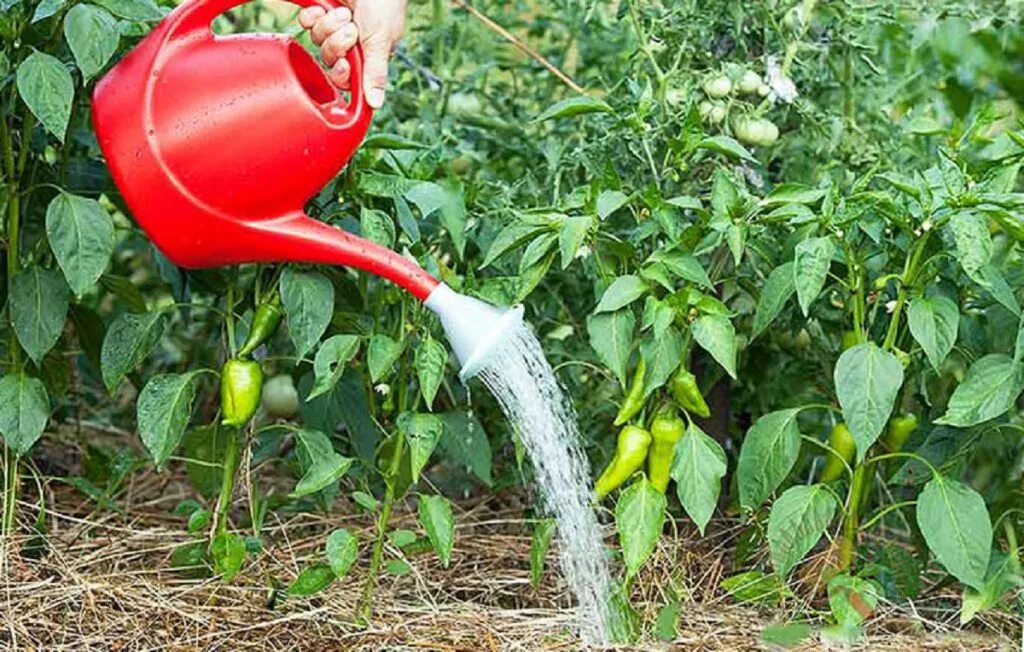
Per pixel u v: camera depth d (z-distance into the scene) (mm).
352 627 3035
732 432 3902
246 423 3188
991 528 2816
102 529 3551
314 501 3613
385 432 3234
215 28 4594
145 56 2770
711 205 3035
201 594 3150
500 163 4133
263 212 2789
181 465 4266
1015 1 3793
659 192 3021
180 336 4578
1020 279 3090
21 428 3092
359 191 3094
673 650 2951
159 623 3023
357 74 2785
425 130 3814
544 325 3900
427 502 2928
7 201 3152
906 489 3643
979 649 2965
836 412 3098
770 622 3092
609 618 2975
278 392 3836
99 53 2760
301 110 2729
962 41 4188
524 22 4410
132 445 4332
